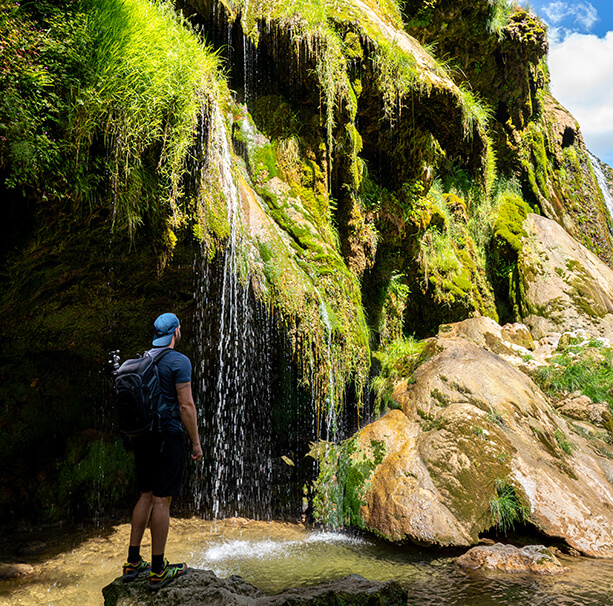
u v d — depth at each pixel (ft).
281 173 23.21
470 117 28.27
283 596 11.08
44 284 16.34
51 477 20.16
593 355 31.96
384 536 18.76
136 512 11.19
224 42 23.12
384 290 30.45
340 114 24.25
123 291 18.61
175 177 16.19
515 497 19.04
